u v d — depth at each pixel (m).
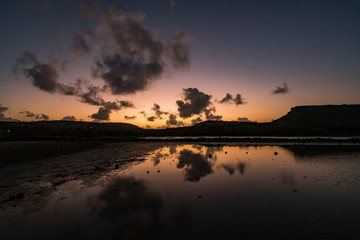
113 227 6.99
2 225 7.17
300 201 9.64
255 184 12.66
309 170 16.70
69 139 75.94
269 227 7.02
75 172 15.83
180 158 24.72
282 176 14.78
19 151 30.97
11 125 125.00
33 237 6.35
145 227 6.98
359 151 30.42
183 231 6.70
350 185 12.14
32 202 9.37
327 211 8.41
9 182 12.79
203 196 10.37
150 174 15.33
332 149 34.06
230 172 16.25
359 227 6.97
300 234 6.52
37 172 15.73
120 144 53.91
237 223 7.32
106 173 15.55
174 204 9.22
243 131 153.50
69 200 9.62
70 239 6.20
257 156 26.47
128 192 10.89
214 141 66.12
